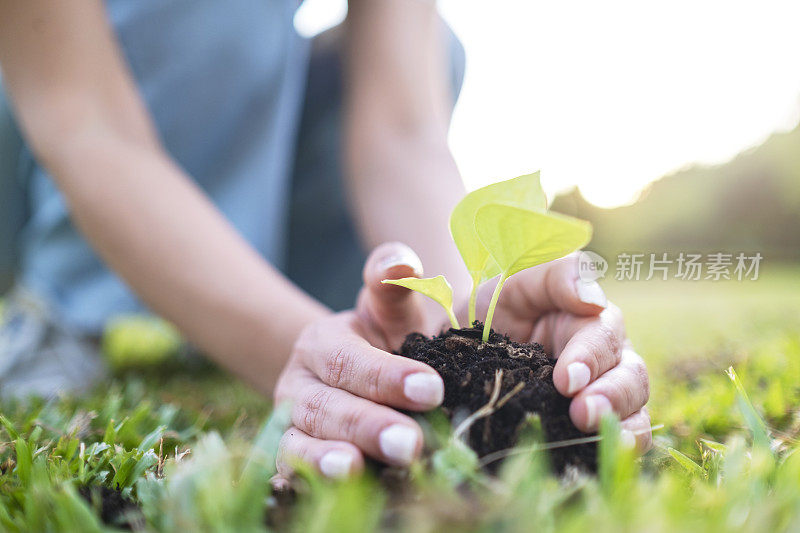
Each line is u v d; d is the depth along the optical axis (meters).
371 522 0.39
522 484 0.41
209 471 0.41
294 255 1.27
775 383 0.61
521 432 0.44
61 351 1.04
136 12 0.94
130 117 0.70
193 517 0.40
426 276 0.75
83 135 0.64
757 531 0.39
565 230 0.42
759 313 1.73
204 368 1.14
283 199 1.11
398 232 0.84
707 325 1.53
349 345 0.48
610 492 0.41
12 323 1.08
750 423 0.47
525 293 0.53
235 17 0.99
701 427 0.56
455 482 0.42
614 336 0.48
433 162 0.91
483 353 0.47
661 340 1.27
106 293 1.04
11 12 0.64
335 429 0.45
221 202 1.05
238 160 1.06
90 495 0.44
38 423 0.55
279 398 0.51
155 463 0.47
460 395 0.46
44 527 0.42
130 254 0.63
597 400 0.45
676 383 0.76
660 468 0.47
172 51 0.97
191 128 1.02
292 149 1.17
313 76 1.24
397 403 0.45
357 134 0.97
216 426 0.62
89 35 0.68
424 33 1.01
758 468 0.44
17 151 1.15
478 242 0.49
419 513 0.40
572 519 0.39
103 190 0.63
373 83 0.98
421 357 0.48
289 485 0.44
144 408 0.56
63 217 1.03
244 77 1.01
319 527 0.38
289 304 0.62
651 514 0.39
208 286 0.62
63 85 0.66
